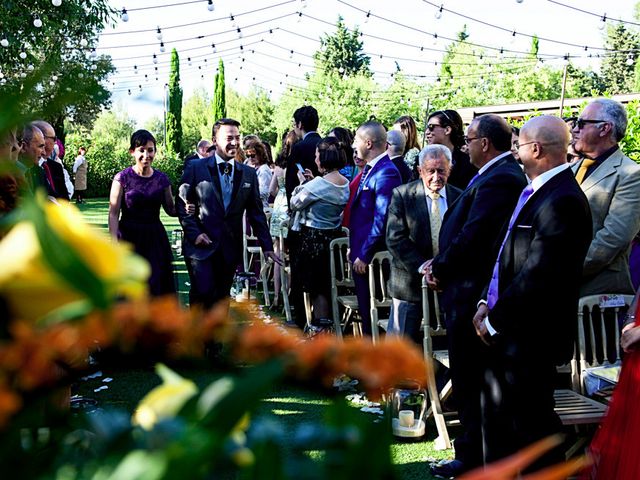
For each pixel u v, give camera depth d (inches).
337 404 20.2
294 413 173.5
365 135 215.6
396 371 20.6
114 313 20.7
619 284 157.6
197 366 23.2
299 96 1631.4
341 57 2322.8
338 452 19.6
